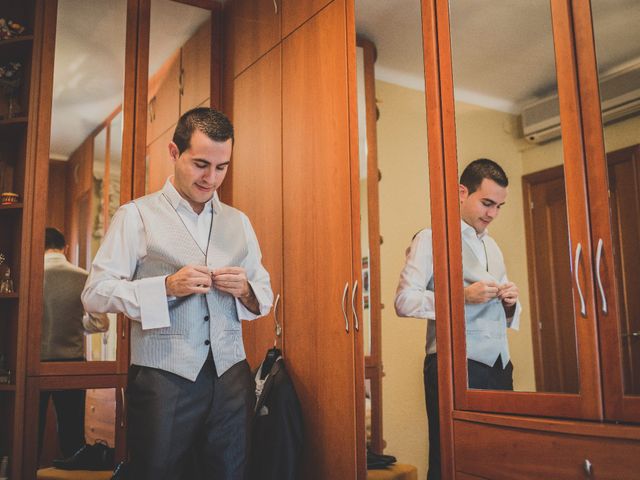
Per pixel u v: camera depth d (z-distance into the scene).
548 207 1.88
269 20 3.31
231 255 2.27
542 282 1.88
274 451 2.75
